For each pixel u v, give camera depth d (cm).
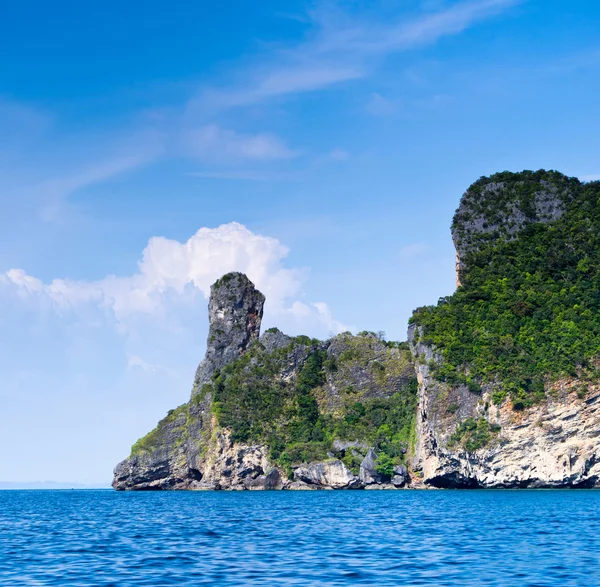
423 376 15988
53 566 4728
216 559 4934
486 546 5425
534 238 18238
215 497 15100
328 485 17725
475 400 14725
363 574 4288
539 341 14925
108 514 10075
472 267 18425
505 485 14112
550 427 13862
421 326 17212
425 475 15838
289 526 7369
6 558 5138
